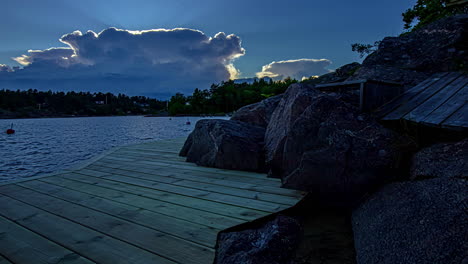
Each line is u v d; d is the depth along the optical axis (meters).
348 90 4.15
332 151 2.69
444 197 1.67
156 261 1.69
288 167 3.06
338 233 2.21
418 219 1.65
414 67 4.80
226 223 2.23
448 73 4.18
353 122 2.78
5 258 1.73
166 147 6.87
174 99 125.38
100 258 1.73
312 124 2.90
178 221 2.29
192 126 39.41
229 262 1.67
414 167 2.28
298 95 3.46
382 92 3.64
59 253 1.79
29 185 3.49
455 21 4.75
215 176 3.91
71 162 10.38
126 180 3.74
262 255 1.71
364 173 2.57
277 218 2.25
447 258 1.29
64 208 2.63
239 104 104.94
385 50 5.47
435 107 3.01
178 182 3.61
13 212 2.53
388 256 1.57
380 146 2.58
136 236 2.03
